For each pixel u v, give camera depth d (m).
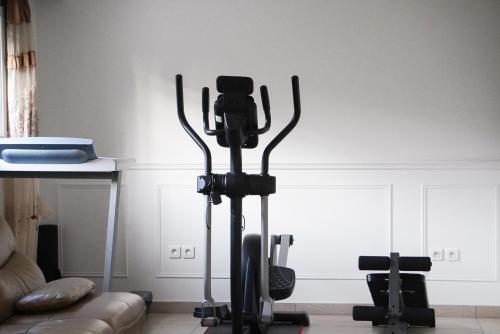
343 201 4.89
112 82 5.00
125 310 3.38
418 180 4.85
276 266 4.00
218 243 4.96
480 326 4.52
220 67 4.93
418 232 4.85
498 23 4.78
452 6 4.81
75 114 5.03
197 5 4.94
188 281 4.99
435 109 4.84
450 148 4.84
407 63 4.84
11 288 3.33
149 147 4.99
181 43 4.96
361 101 4.88
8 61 4.40
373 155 4.88
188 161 4.97
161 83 4.98
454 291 4.82
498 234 4.79
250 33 4.91
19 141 3.49
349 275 4.89
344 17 4.87
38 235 4.83
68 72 5.02
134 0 4.98
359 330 4.40
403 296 4.11
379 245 4.88
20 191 4.42
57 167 3.56
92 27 5.01
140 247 5.01
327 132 4.89
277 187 4.93
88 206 5.05
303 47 4.89
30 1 4.98
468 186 4.81
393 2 4.84
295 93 2.91
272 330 3.81
